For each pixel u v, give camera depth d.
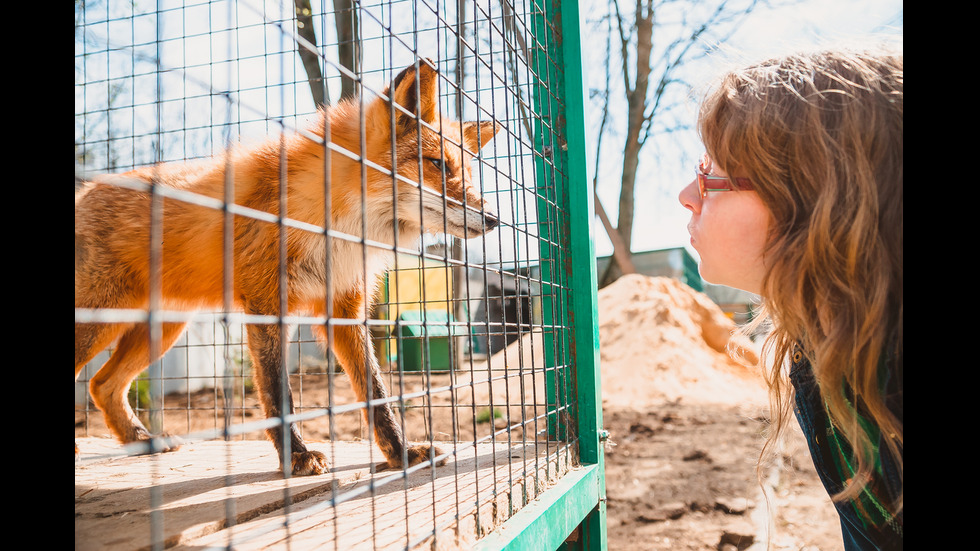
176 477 2.41
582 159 3.01
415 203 3.26
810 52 1.44
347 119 3.29
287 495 0.90
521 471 2.28
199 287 3.23
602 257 18.55
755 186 1.43
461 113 1.57
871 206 1.24
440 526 1.40
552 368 2.57
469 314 1.65
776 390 1.85
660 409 7.77
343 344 2.98
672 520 4.84
